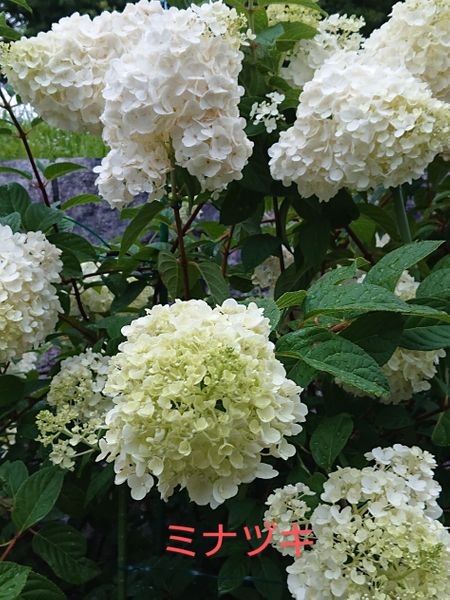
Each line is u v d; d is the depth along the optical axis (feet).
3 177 4.04
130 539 2.30
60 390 1.98
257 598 1.81
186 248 2.45
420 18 2.07
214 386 1.16
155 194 1.88
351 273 1.54
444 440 1.77
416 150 1.87
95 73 2.08
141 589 2.03
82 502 2.10
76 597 2.26
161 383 1.17
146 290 2.80
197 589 2.08
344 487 1.39
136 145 1.81
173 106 1.74
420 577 1.29
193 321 1.25
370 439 1.90
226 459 1.21
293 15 2.40
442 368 2.14
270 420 1.19
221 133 1.76
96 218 3.90
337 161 1.87
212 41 1.75
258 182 2.15
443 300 1.55
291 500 1.43
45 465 2.06
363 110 1.81
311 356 1.38
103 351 2.09
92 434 1.79
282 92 2.31
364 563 1.28
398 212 2.23
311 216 2.19
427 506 1.45
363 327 1.55
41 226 2.35
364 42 2.34
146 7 2.09
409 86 1.86
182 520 2.24
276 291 2.31
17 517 1.75
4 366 2.44
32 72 2.06
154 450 1.19
